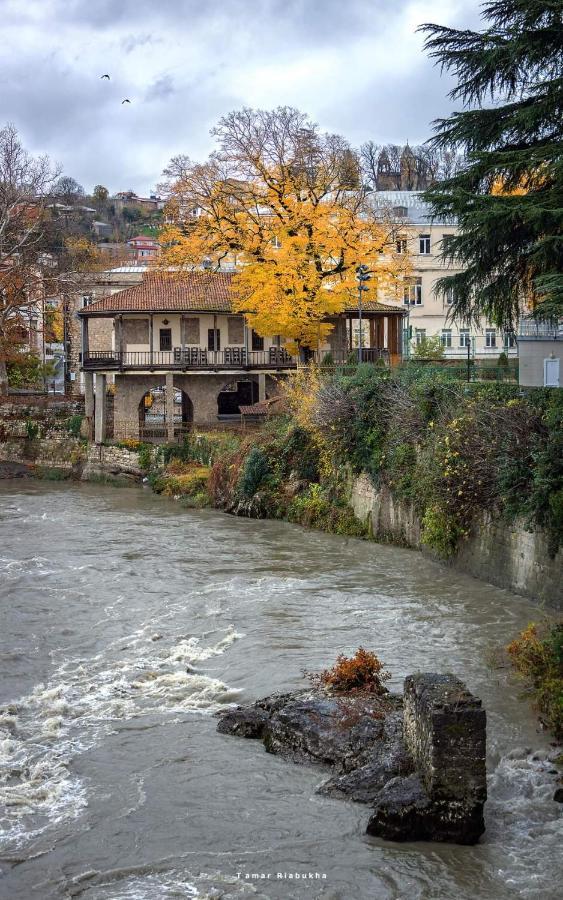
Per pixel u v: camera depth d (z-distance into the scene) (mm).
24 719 18281
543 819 13758
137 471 54062
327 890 12406
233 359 56688
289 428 41906
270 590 27312
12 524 40094
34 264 66438
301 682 19438
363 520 35656
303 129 50500
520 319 38438
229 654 21641
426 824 13391
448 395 30984
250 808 14484
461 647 21406
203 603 26078
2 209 65062
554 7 24281
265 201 49719
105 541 35750
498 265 27875
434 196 26547
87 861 13352
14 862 13383
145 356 56906
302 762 15898
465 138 27250
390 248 53750
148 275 61188
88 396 59062
